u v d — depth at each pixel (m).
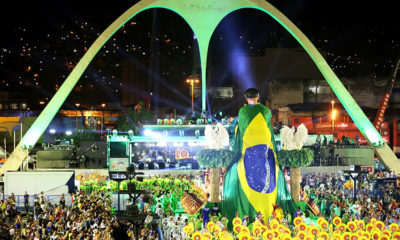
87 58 56.62
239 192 35.66
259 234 28.69
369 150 59.88
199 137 59.72
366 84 86.38
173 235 31.86
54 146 61.16
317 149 60.50
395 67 63.59
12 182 45.16
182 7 63.66
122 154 58.09
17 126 69.44
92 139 71.62
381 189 47.78
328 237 28.23
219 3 64.00
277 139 59.62
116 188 46.53
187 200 38.94
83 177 50.09
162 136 59.62
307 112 79.69
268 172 35.38
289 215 34.38
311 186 48.78
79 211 35.34
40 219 33.25
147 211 35.38
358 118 58.38
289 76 86.88
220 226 32.22
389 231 28.66
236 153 37.09
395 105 84.50
